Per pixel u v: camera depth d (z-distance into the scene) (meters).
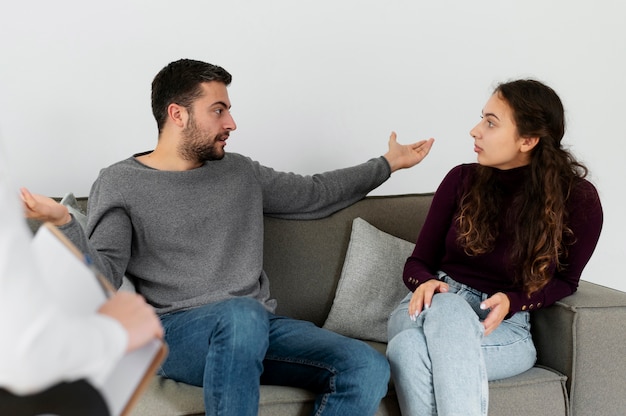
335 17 2.98
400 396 2.12
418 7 3.10
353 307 2.52
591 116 3.41
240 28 2.86
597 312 2.24
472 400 2.01
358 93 3.05
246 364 1.93
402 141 3.14
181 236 2.29
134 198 2.25
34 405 1.02
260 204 2.45
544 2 3.28
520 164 2.35
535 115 2.25
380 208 2.70
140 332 1.12
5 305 0.94
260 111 2.92
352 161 3.08
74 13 2.64
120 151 2.75
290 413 2.06
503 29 3.23
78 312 1.11
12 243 0.96
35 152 2.65
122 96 2.73
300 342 2.14
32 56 2.61
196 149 2.32
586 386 2.25
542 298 2.25
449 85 3.18
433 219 2.44
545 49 3.31
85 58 2.67
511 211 2.31
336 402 2.04
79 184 2.71
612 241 3.51
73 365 1.00
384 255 2.57
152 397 2.04
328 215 2.63
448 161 3.22
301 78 2.96
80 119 2.69
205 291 2.28
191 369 2.08
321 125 3.01
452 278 2.38
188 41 2.79
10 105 2.60
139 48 2.73
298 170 3.00
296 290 2.56
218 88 2.33
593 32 3.37
